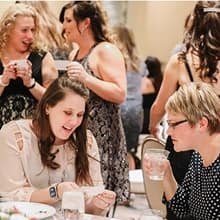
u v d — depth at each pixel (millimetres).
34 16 3629
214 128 2430
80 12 3641
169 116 2475
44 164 2713
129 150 5926
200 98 2420
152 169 2637
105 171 3629
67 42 4027
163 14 7996
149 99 6871
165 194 2758
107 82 3555
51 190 2543
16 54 3598
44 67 3596
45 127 2709
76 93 2682
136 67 6016
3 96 3510
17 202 2508
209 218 2498
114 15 8117
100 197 2584
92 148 2922
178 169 2832
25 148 2701
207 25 3318
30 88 3457
